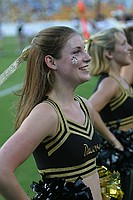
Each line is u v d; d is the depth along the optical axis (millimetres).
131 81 5270
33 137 2998
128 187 5043
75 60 3238
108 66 5043
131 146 4934
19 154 2943
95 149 3336
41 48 3262
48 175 3232
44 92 3246
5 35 39156
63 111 3199
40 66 3258
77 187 3178
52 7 42688
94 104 4832
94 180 3326
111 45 5031
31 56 3291
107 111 4992
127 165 4934
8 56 24047
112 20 32312
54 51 3230
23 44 28078
